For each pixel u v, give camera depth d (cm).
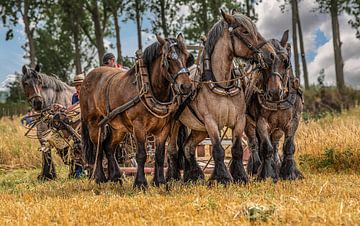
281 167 1238
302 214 719
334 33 4253
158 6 4706
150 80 1095
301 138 1817
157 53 1085
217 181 1095
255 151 1312
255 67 1127
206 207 803
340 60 4231
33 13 4625
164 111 1089
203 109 1125
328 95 3981
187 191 1045
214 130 1112
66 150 1599
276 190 1019
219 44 1128
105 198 975
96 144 1323
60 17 5019
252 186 1073
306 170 1517
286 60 1146
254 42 1106
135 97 1101
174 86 1047
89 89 1303
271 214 721
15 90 5378
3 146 2211
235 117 1131
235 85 1122
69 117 1566
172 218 741
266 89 1146
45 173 1605
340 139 1605
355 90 4047
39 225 748
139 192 1041
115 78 1212
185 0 4684
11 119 3497
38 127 1587
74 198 991
